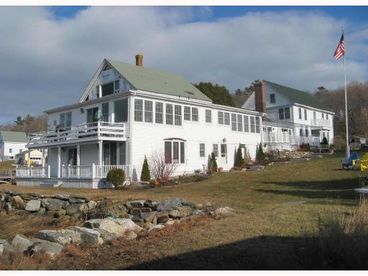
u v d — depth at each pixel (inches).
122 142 1141.1
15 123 5802.2
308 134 2139.5
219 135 1391.5
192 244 320.2
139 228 434.3
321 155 1549.0
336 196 600.4
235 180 975.0
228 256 279.1
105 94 1339.8
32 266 297.0
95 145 1219.2
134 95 1136.8
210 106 1357.0
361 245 247.4
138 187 1005.8
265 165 1337.4
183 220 470.3
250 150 1518.2
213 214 484.1
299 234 333.7
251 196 679.7
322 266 245.4
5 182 1633.9
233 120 1460.4
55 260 317.1
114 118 1184.8
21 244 355.9
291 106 2065.7
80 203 710.5
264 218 411.5
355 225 283.0
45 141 1299.2
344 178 836.6
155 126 1182.9
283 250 275.3
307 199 587.2
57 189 1027.9
